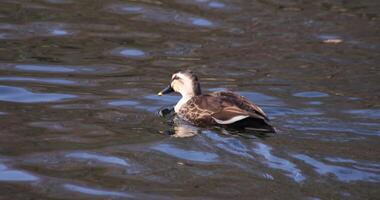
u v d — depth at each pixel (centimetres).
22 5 2478
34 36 2205
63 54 2077
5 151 1438
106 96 1778
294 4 2581
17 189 1283
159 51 2133
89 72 1950
